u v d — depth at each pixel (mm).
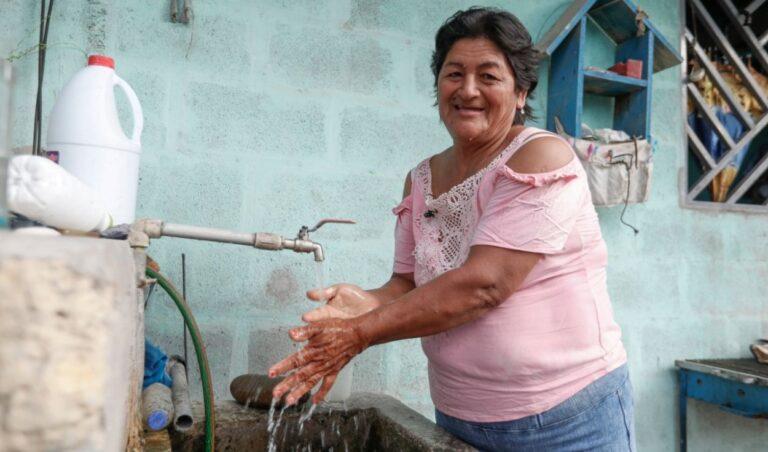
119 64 1751
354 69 2027
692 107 2611
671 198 2471
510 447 1186
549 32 2225
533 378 1128
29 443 389
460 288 1048
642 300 2408
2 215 521
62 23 1688
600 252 1189
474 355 1167
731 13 2611
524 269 1075
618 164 2162
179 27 1816
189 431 1338
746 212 2584
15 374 387
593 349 1149
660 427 2428
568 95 2184
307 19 1966
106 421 407
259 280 1904
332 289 1297
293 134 1948
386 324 1044
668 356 2443
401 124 2090
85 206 808
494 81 1143
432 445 1178
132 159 1278
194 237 1157
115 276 420
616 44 2402
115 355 434
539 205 1063
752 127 2572
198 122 1838
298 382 1040
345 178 2016
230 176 1873
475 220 1174
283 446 1418
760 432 2562
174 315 1799
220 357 1854
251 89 1898
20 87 1634
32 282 390
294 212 1949
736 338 2551
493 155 1193
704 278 2506
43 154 1250
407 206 1420
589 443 1146
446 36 1191
